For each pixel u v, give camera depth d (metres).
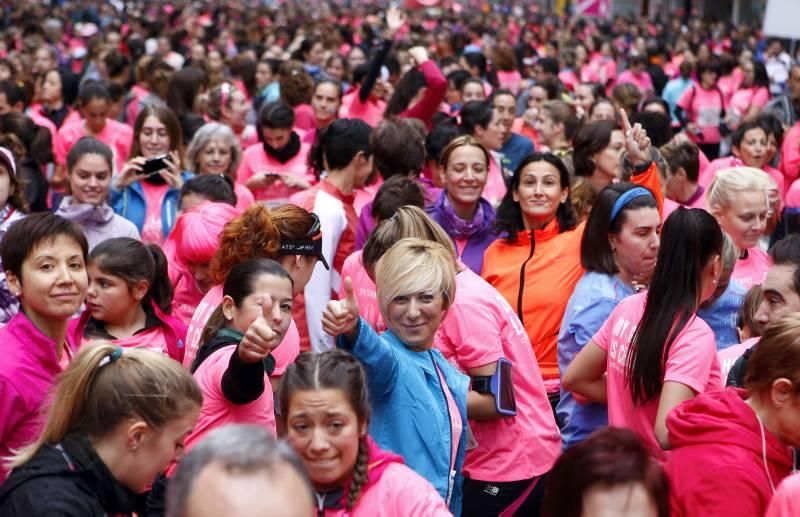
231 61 29.50
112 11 68.00
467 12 78.25
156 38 36.66
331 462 5.00
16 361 6.14
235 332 6.55
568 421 7.69
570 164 12.52
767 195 9.61
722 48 50.66
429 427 6.09
